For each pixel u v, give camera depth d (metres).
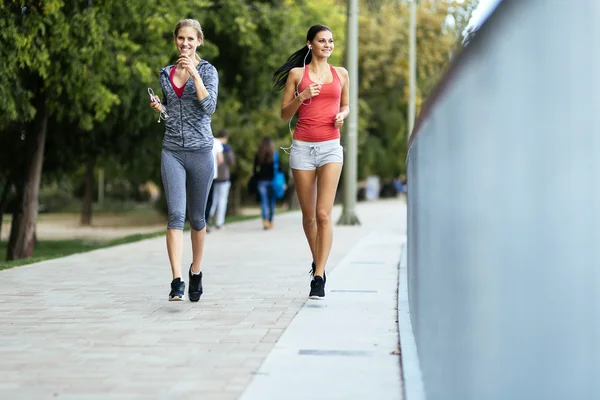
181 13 24.11
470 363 4.14
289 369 7.01
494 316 3.70
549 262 3.13
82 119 23.83
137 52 24.73
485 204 3.85
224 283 12.80
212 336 8.53
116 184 90.56
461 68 4.44
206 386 6.48
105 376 6.84
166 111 10.47
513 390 3.46
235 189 52.22
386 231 24.70
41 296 11.43
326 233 10.84
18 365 7.25
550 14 3.10
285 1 31.61
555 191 3.08
